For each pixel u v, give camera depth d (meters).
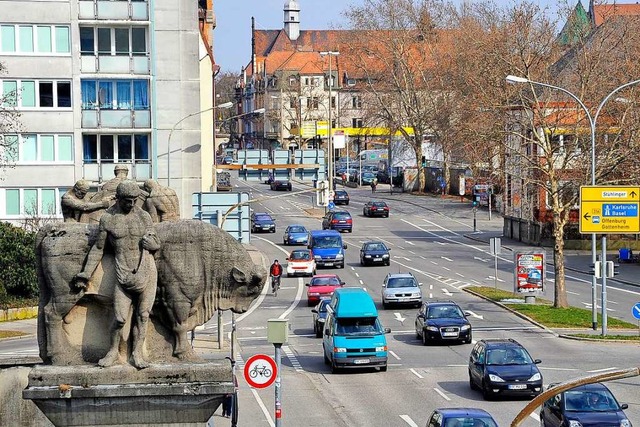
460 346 54.53
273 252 98.50
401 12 149.50
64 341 18.78
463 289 75.88
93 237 18.69
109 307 18.78
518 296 70.56
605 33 72.94
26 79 83.31
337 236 90.88
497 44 70.62
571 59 76.75
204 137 105.31
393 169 172.38
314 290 70.56
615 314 65.12
